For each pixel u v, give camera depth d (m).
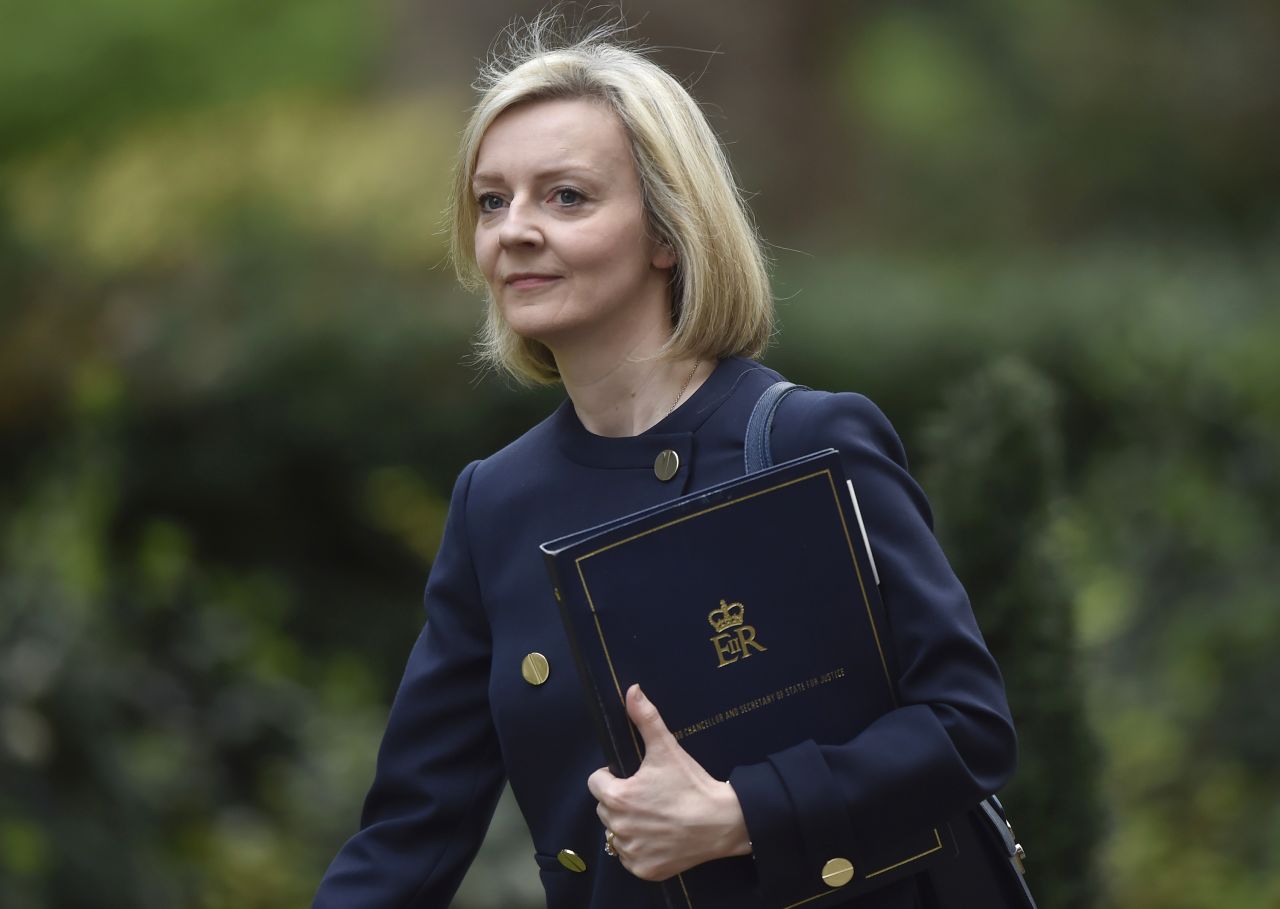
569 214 7.13
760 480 6.73
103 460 21.73
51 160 43.56
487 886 16.83
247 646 22.14
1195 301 30.88
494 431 29.02
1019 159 62.25
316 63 54.28
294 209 34.09
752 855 6.55
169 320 29.95
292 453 29.48
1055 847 10.50
